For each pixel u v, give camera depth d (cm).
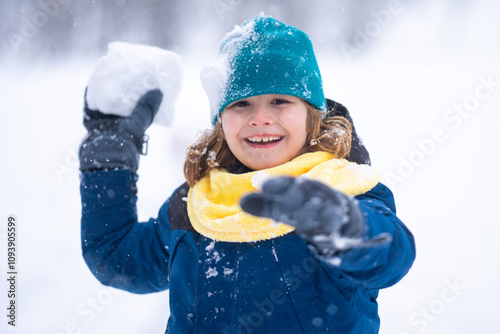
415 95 614
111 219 172
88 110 184
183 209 157
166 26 1136
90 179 172
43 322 292
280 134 150
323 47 952
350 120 165
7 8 1136
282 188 92
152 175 460
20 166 534
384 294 298
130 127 180
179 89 202
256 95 148
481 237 342
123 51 188
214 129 166
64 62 1057
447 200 389
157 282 172
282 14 1070
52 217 427
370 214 124
